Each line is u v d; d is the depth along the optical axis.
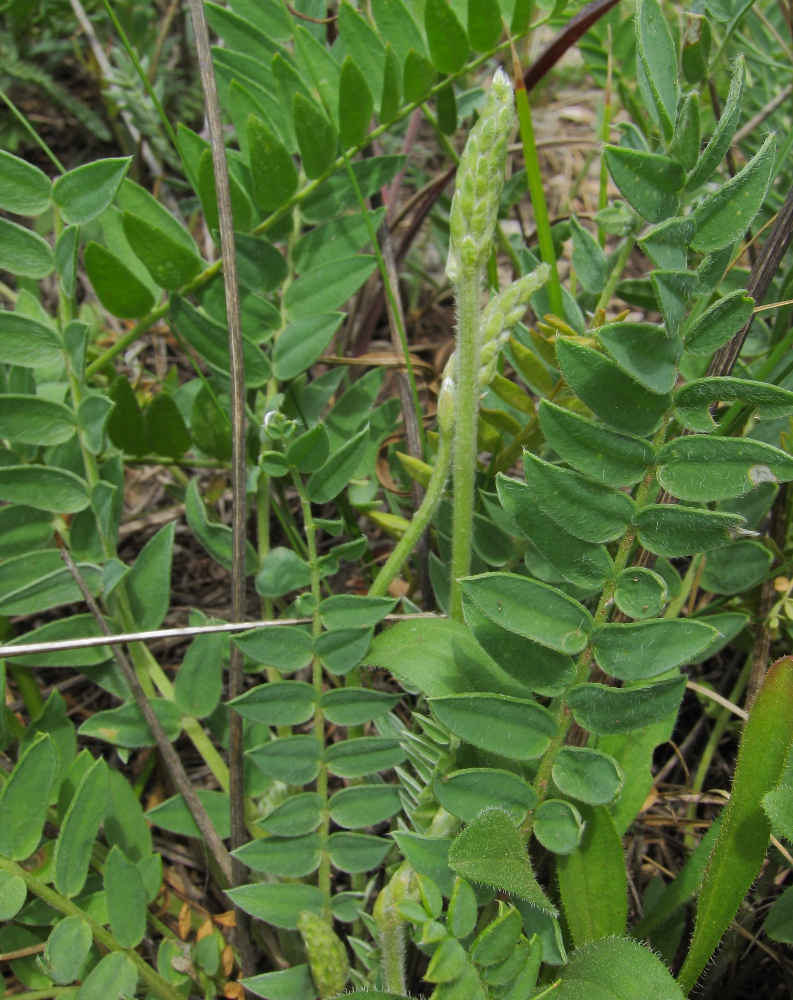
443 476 0.29
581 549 0.23
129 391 0.34
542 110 0.74
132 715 0.32
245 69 0.35
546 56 0.37
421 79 0.34
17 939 0.29
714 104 0.36
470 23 0.33
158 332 0.49
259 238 0.33
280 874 0.29
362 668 0.36
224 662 0.36
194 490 0.33
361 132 0.33
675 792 0.35
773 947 0.31
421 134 0.69
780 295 0.34
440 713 0.24
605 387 0.22
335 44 0.38
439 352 0.45
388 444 0.37
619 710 0.24
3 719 0.30
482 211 0.25
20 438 0.31
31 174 0.30
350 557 0.28
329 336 0.33
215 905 0.35
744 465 0.22
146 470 0.50
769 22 0.48
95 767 0.28
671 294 0.21
